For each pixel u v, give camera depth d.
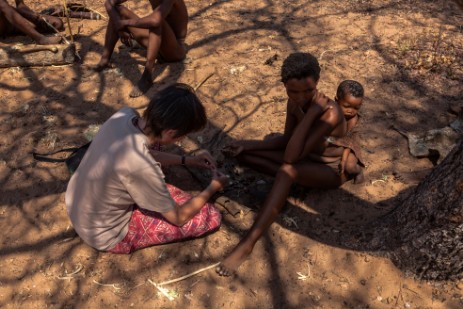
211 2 5.56
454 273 2.61
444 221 2.44
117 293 2.71
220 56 4.59
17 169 3.47
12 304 2.68
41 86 4.28
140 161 2.42
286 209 3.12
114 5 4.15
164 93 2.42
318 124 2.85
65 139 3.72
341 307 2.63
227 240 2.97
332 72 4.27
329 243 2.90
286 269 2.81
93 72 4.44
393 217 2.79
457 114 3.73
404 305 2.61
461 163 2.34
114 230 2.77
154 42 4.07
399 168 3.35
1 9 4.38
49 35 4.88
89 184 2.59
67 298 2.70
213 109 3.98
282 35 4.86
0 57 4.40
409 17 5.05
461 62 4.30
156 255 2.88
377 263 2.76
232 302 2.66
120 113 2.59
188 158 3.05
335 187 3.21
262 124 3.81
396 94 4.00
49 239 3.00
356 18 5.08
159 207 2.58
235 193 3.26
